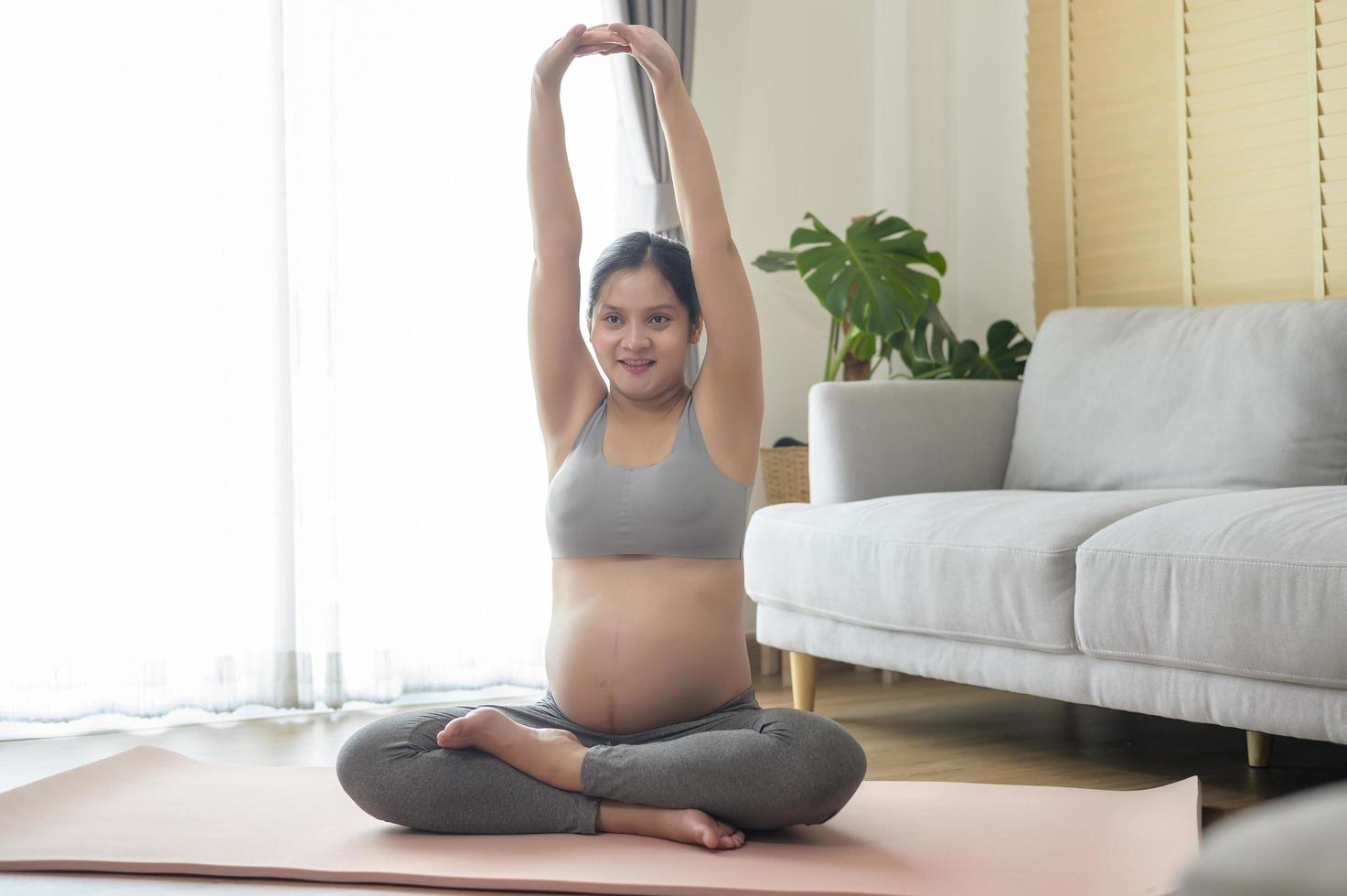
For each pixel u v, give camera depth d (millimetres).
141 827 1781
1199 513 2045
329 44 3104
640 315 1759
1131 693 2088
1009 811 1861
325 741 2682
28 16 2869
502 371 3301
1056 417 2977
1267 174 3160
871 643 2617
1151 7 3426
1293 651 1822
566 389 1858
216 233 3012
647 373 1764
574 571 1787
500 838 1671
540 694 3277
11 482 2824
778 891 1414
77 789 2010
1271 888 344
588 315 1823
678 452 1751
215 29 3020
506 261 3320
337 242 3125
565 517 1767
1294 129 3098
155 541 2928
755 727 1636
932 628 2422
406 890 1494
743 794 1590
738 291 1752
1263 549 1880
